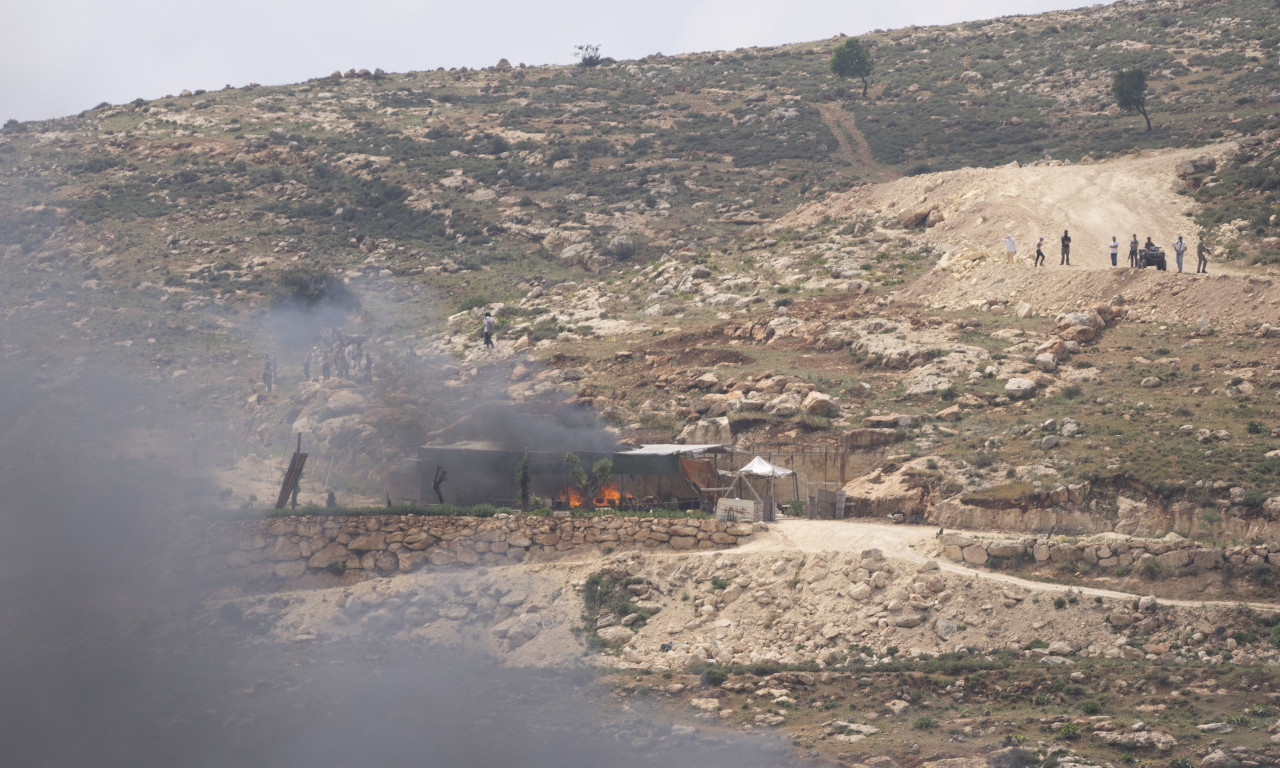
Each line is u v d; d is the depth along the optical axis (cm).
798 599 12800
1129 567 12344
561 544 14100
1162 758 9275
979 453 15825
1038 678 10919
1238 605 11406
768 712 10894
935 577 12500
